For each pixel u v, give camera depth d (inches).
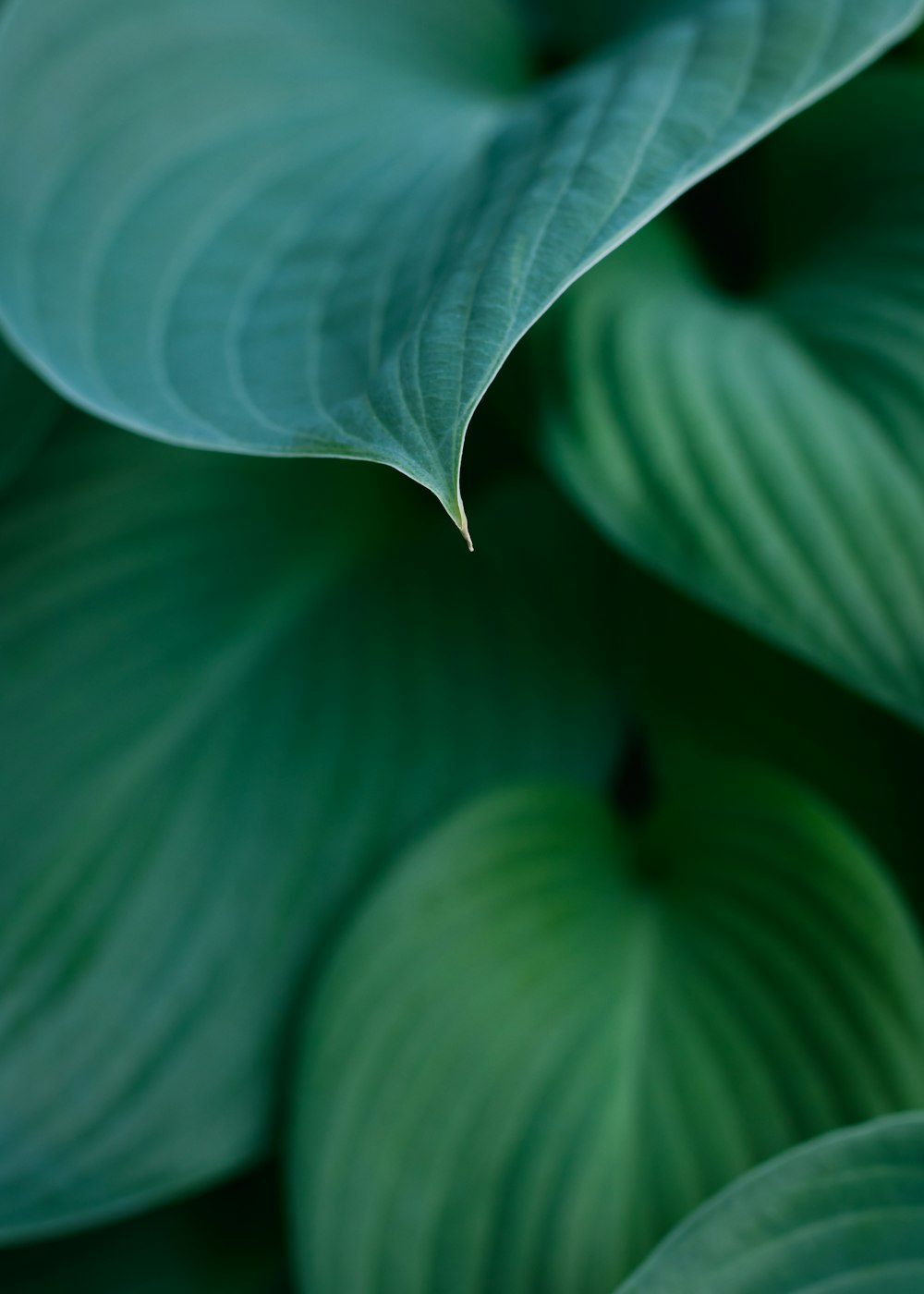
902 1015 34.5
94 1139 35.1
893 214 36.9
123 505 37.4
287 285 33.2
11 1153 34.9
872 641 33.9
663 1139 34.6
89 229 34.2
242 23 36.0
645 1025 35.2
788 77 32.3
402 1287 34.1
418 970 35.1
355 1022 34.9
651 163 31.4
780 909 35.5
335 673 37.2
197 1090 35.3
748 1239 32.5
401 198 33.8
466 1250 34.2
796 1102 34.5
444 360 29.8
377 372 30.6
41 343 32.9
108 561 37.1
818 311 36.1
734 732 37.3
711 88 32.2
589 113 32.4
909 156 37.2
